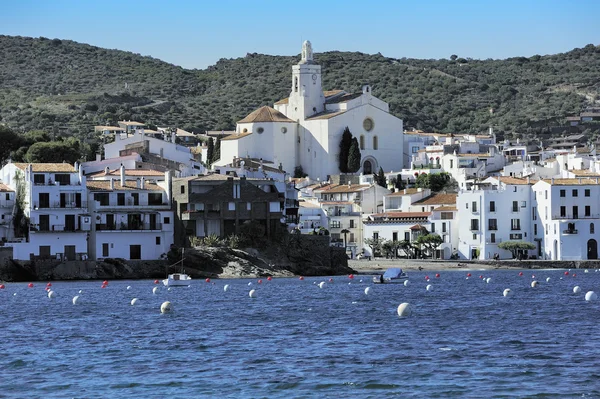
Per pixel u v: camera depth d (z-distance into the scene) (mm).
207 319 139500
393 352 107625
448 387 89938
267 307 156250
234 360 103875
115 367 100938
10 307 159625
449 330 125125
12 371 99500
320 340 117000
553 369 97125
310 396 87312
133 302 162375
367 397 86750
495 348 109875
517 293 184125
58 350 111688
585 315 140625
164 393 89188
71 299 173750
